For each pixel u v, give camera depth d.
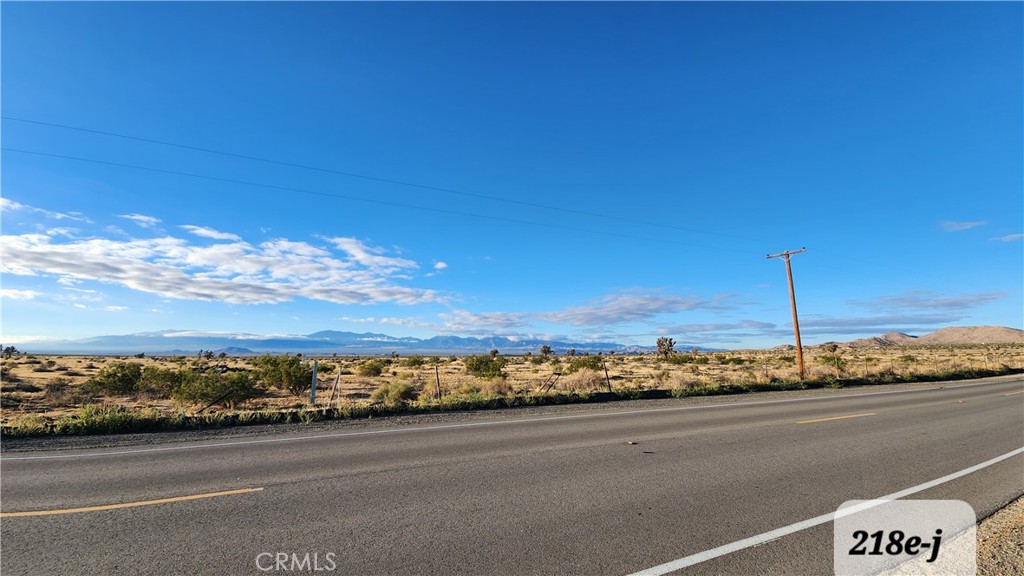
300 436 10.75
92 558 4.40
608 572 4.17
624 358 82.31
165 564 4.29
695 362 59.81
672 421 13.09
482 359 44.03
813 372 34.28
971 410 15.70
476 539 4.84
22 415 16.09
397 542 4.76
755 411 15.44
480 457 8.49
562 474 7.32
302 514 5.53
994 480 7.05
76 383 28.06
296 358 25.06
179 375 23.12
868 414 14.60
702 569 4.25
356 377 35.81
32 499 6.07
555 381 27.27
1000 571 4.28
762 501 6.05
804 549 4.66
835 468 7.71
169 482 6.86
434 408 15.52
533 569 4.21
